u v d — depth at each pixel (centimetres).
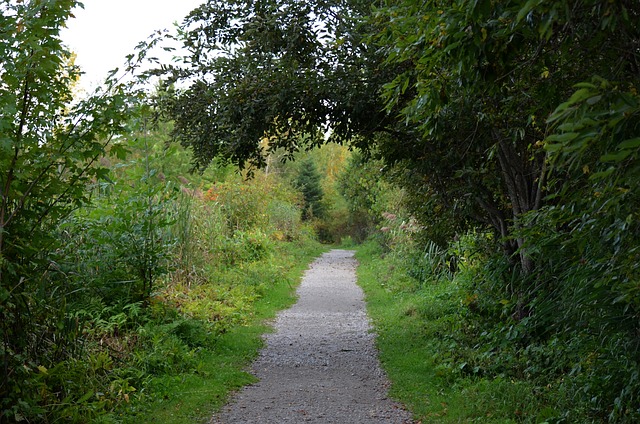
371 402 740
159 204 1080
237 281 1622
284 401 740
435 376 826
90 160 557
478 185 936
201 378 806
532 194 884
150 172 1064
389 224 2372
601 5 332
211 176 2348
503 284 984
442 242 1431
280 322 1344
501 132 778
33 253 514
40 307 536
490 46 393
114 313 912
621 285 453
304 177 5047
